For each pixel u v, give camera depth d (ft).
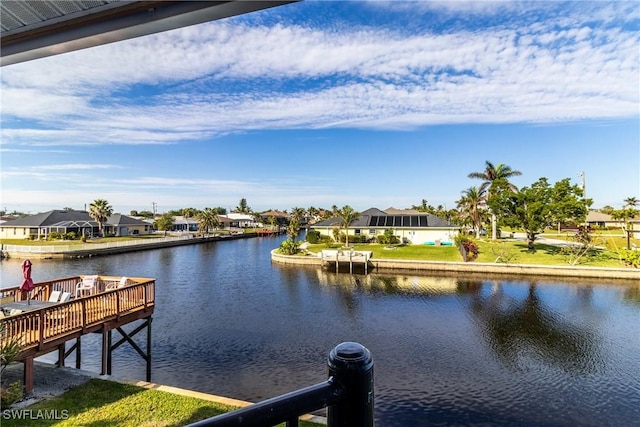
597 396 35.12
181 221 282.36
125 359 43.34
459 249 121.70
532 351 46.73
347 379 3.26
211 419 2.67
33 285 36.86
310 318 62.03
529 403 33.78
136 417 23.71
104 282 42.29
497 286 86.43
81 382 28.76
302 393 3.05
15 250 131.75
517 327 56.70
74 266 117.39
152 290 39.65
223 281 95.45
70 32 6.74
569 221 112.68
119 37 6.79
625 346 48.49
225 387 36.55
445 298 76.02
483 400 34.32
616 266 95.71
